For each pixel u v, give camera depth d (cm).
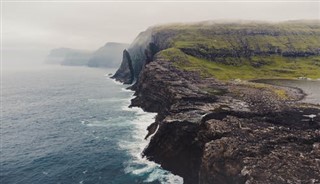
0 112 14688
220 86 11938
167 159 7412
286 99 9975
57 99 18588
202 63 17825
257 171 4681
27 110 15112
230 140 5622
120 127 11156
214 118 7000
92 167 7662
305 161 4753
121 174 7194
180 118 7494
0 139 10156
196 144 6719
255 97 9856
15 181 7012
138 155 8306
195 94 9731
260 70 18788
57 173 7394
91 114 13625
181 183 6719
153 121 11569
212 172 5438
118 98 17900
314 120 6719
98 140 9769
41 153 8762
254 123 6531
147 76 14062
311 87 13175
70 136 10356
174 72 14200
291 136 5662
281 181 4416
